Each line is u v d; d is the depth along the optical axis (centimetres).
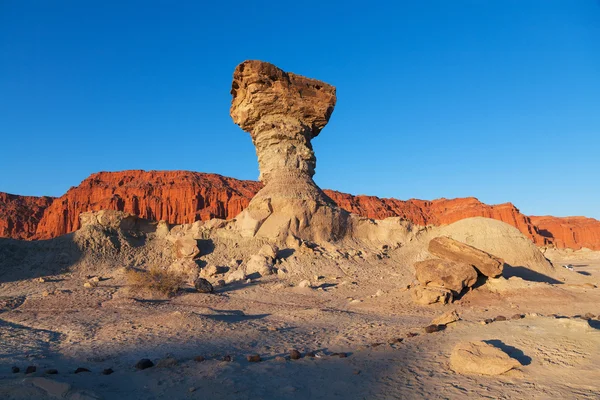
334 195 14375
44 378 777
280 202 4066
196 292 2727
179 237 3953
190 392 797
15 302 2322
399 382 831
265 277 3259
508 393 723
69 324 1695
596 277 3133
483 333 1134
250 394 782
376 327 1545
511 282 2283
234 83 4709
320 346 1284
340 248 3972
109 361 1134
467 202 15175
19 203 14575
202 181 14112
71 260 3497
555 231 14338
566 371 802
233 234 3978
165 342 1357
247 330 1555
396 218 4547
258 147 4669
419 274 2222
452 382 802
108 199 12519
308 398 762
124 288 2716
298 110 4556
